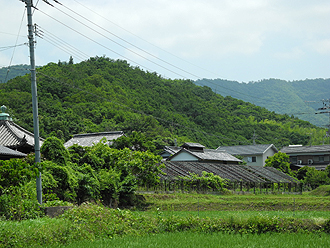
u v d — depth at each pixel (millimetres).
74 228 12438
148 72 113125
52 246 10836
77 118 59406
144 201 26000
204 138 70312
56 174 19578
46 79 72625
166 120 69250
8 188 14461
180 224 14789
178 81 114250
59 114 58219
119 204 24953
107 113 65250
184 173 32562
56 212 14562
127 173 26000
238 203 25484
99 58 110000
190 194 29828
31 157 20188
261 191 37625
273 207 24953
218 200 27172
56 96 66688
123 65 107750
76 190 21219
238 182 35188
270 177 39438
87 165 23328
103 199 23734
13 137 27219
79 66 95438
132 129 58625
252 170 40594
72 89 71000
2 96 58625
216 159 45844
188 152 44062
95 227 13195
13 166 13766
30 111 55719
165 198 27594
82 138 41062
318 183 47688
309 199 28266
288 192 40500
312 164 63125
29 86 67188
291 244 11406
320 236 13273
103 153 27219
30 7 16734
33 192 16406
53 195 17938
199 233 13992
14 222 12406
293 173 52969
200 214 19453
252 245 11203
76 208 14188
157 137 54969
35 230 11352
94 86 75750
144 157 26578
